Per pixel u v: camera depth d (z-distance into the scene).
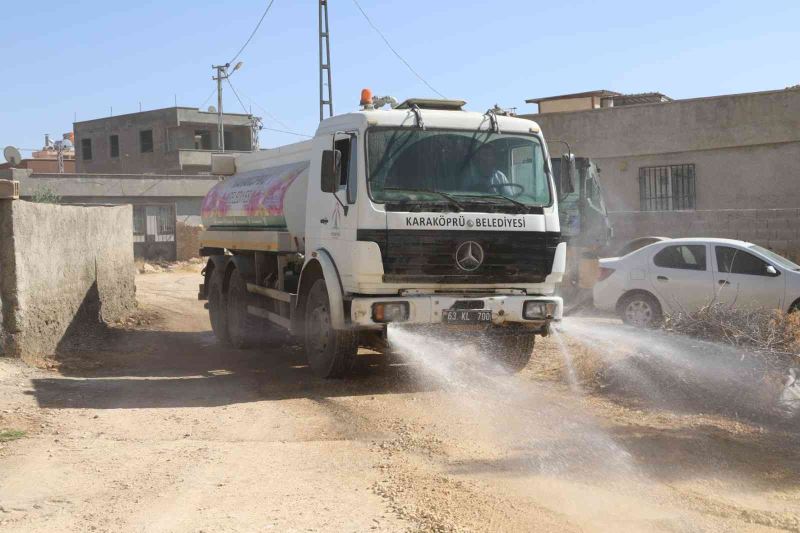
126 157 64.69
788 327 8.91
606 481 5.90
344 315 9.52
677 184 26.23
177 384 10.27
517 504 5.39
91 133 66.62
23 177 39.53
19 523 5.14
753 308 9.59
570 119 27.95
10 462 6.51
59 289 12.80
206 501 5.53
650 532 4.92
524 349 10.45
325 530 4.93
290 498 5.57
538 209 9.61
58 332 12.66
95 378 10.66
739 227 23.14
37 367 11.01
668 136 26.14
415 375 10.41
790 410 7.89
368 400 8.93
